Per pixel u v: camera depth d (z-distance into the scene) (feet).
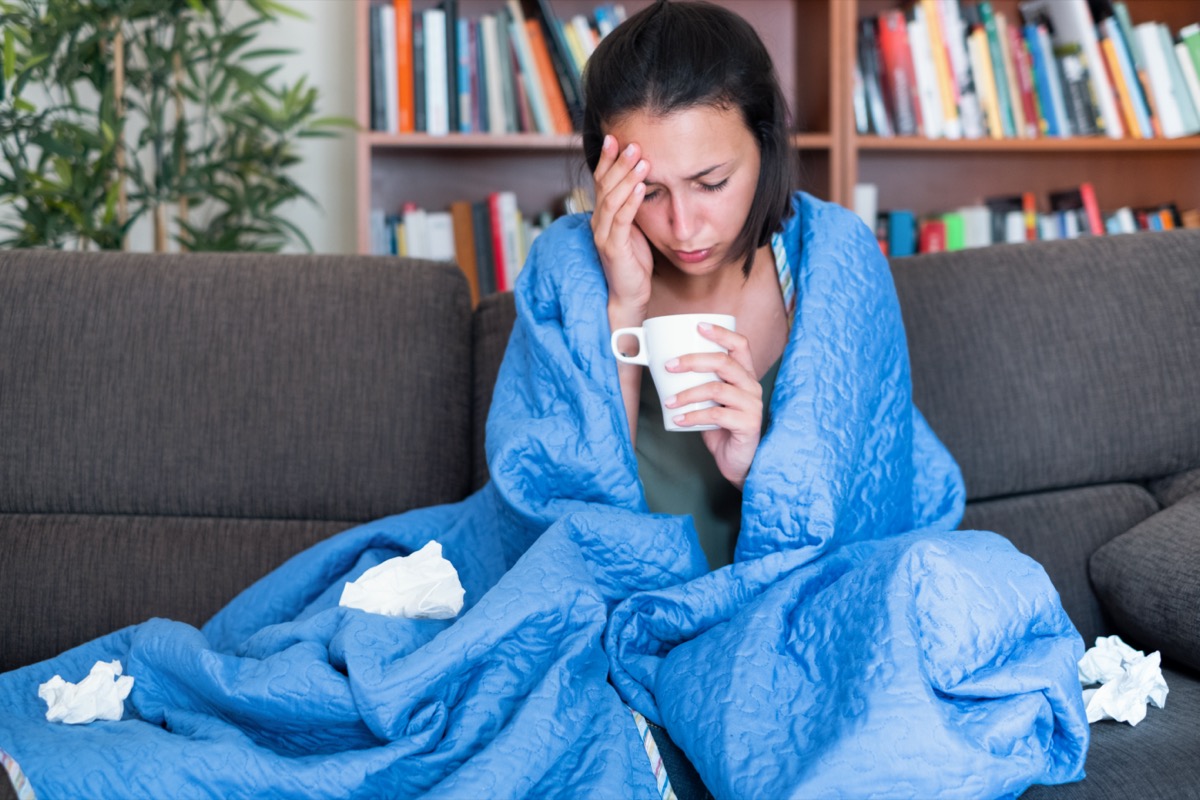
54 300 4.86
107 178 8.31
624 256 3.65
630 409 3.88
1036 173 9.78
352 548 4.16
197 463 4.73
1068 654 3.05
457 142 8.25
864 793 2.66
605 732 3.12
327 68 9.62
